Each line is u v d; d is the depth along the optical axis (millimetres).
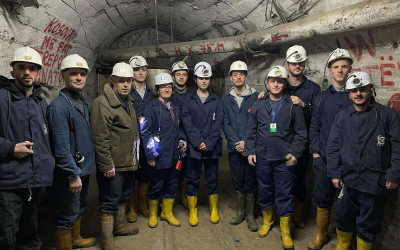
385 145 1994
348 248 2352
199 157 2904
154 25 6750
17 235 1995
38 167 1851
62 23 3744
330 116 2367
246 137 2746
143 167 3061
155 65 7414
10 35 2795
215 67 6180
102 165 2314
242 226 3023
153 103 2807
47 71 3902
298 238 2760
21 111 1811
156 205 3027
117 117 2373
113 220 2635
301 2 3023
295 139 2504
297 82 2697
